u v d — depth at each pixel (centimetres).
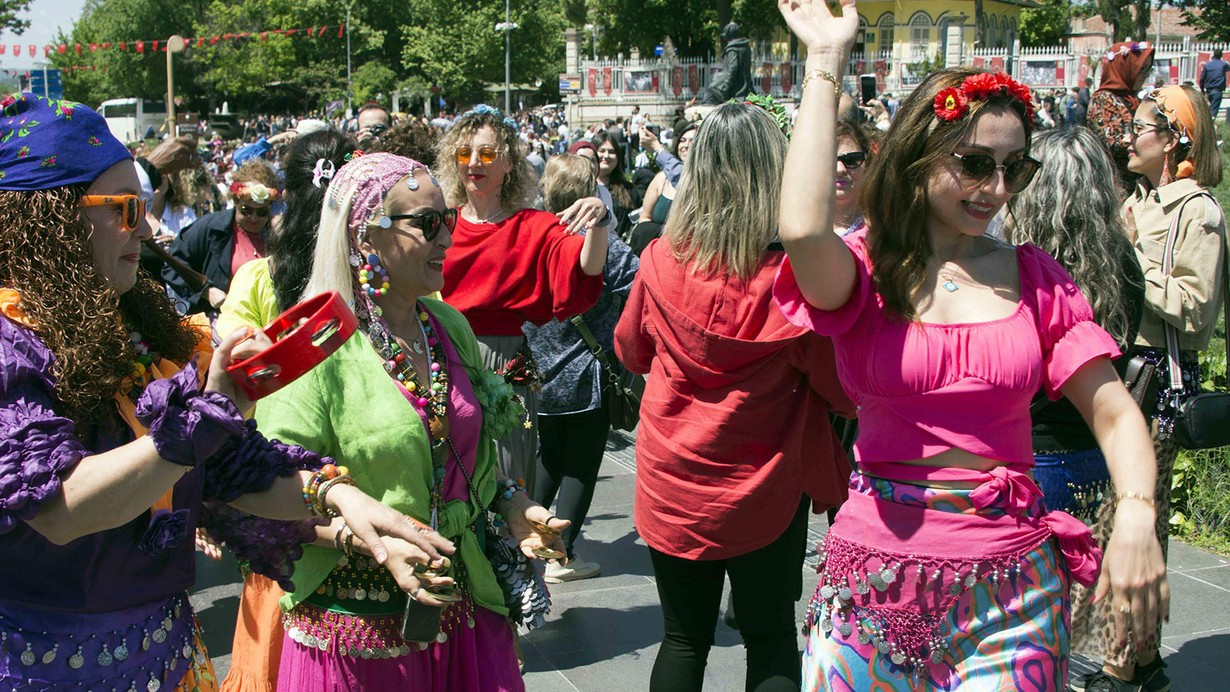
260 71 6438
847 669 253
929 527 242
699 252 304
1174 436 364
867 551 248
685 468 306
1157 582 226
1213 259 363
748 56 1833
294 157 315
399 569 216
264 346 186
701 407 305
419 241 261
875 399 249
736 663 426
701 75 4319
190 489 206
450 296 418
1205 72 2423
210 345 221
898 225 246
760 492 301
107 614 195
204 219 549
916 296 245
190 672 213
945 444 242
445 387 264
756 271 299
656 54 4722
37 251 186
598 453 498
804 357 300
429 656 258
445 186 435
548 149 2598
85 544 189
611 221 408
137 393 201
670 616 322
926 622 242
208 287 504
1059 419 328
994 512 241
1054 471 328
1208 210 365
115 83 6831
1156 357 371
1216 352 616
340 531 237
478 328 421
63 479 174
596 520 595
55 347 183
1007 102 238
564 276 412
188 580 207
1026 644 239
